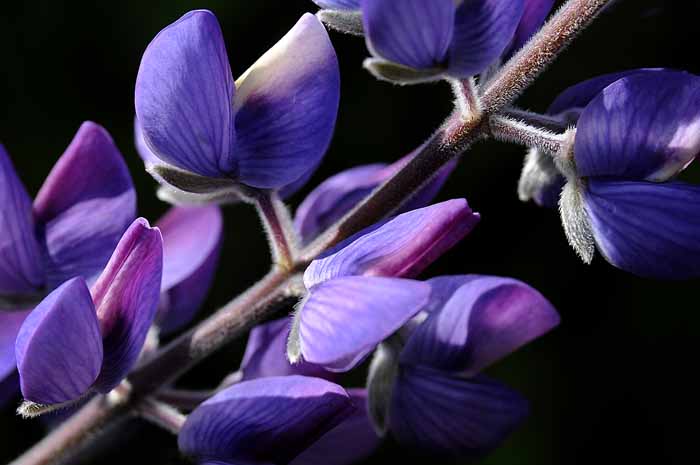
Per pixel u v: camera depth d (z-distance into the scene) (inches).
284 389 7.2
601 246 7.4
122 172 7.9
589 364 14.0
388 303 6.9
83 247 7.8
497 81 7.4
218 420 7.3
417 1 7.0
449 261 14.0
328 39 7.3
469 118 7.4
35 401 7.2
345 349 6.9
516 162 14.0
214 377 12.9
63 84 13.7
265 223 7.6
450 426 7.7
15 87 13.5
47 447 7.8
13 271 7.7
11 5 13.7
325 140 7.3
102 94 13.7
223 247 13.2
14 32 13.6
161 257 7.2
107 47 13.7
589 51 13.7
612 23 13.5
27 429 12.1
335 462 7.8
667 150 7.3
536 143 7.4
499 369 13.8
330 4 7.4
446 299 7.6
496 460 13.6
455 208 7.0
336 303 7.0
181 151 7.3
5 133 13.4
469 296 7.5
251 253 13.3
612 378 13.9
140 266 7.2
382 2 7.0
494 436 7.8
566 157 7.4
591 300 14.1
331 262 7.2
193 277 8.2
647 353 14.1
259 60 7.3
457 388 7.7
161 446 9.7
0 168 7.6
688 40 13.2
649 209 7.3
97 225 7.8
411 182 7.5
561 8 7.4
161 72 7.2
